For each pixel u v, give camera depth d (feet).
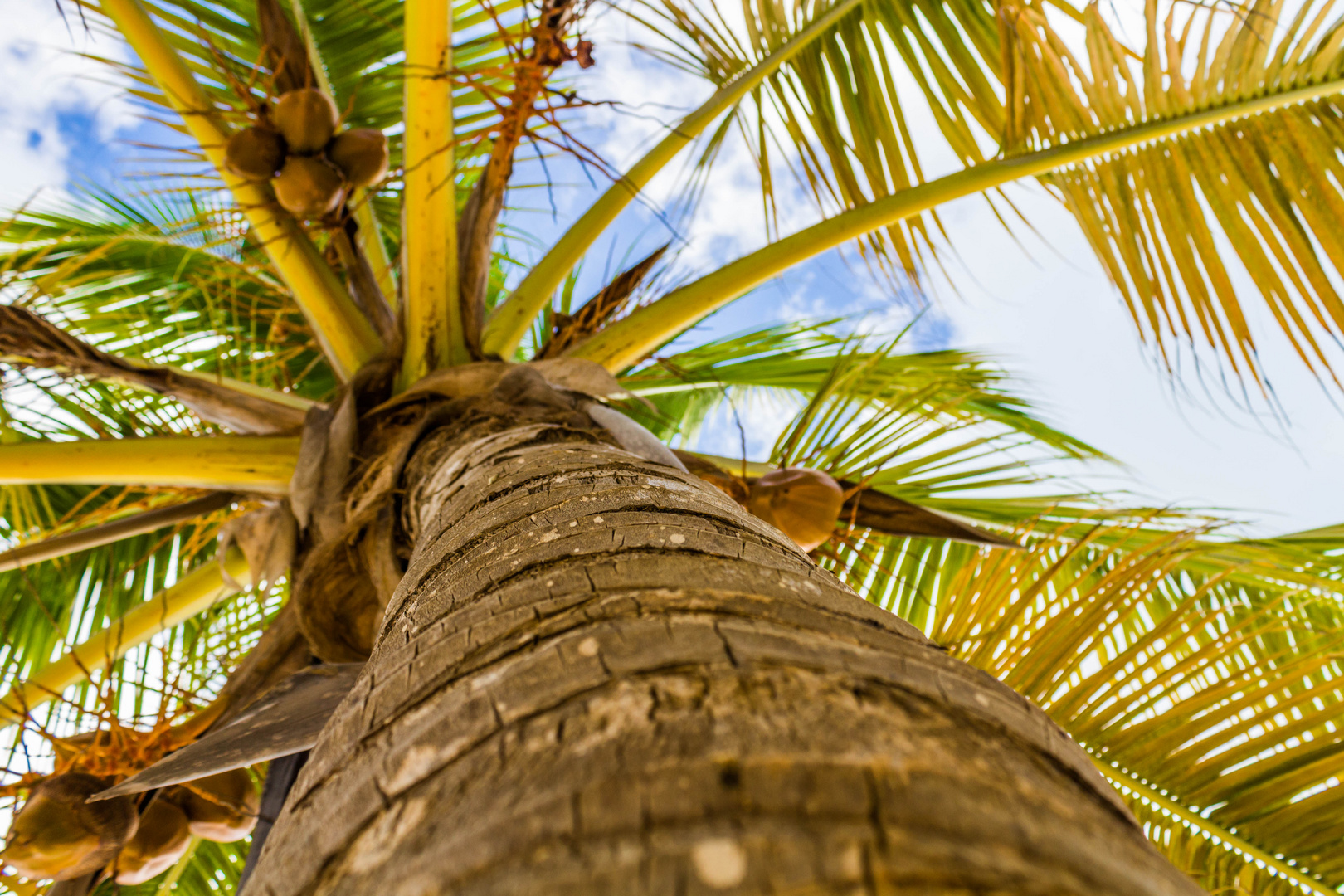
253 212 7.64
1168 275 8.17
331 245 8.84
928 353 11.41
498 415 5.55
